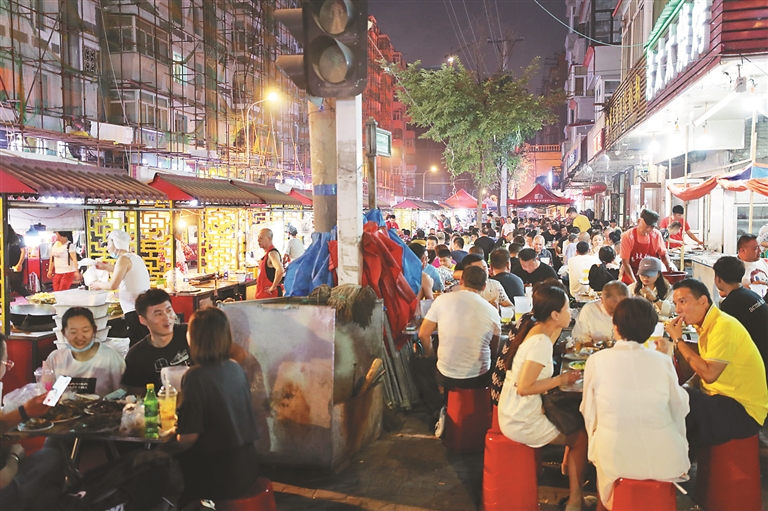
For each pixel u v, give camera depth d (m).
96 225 12.50
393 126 85.81
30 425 3.91
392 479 5.06
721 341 4.42
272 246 9.93
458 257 12.04
